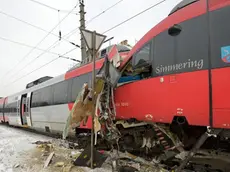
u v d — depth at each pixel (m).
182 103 3.31
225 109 2.77
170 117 3.49
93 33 4.66
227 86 2.78
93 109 4.64
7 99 18.81
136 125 4.51
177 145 3.76
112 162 4.50
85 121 5.43
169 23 3.78
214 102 2.89
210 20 3.11
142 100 4.08
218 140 3.41
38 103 10.62
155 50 3.96
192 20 3.38
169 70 3.60
